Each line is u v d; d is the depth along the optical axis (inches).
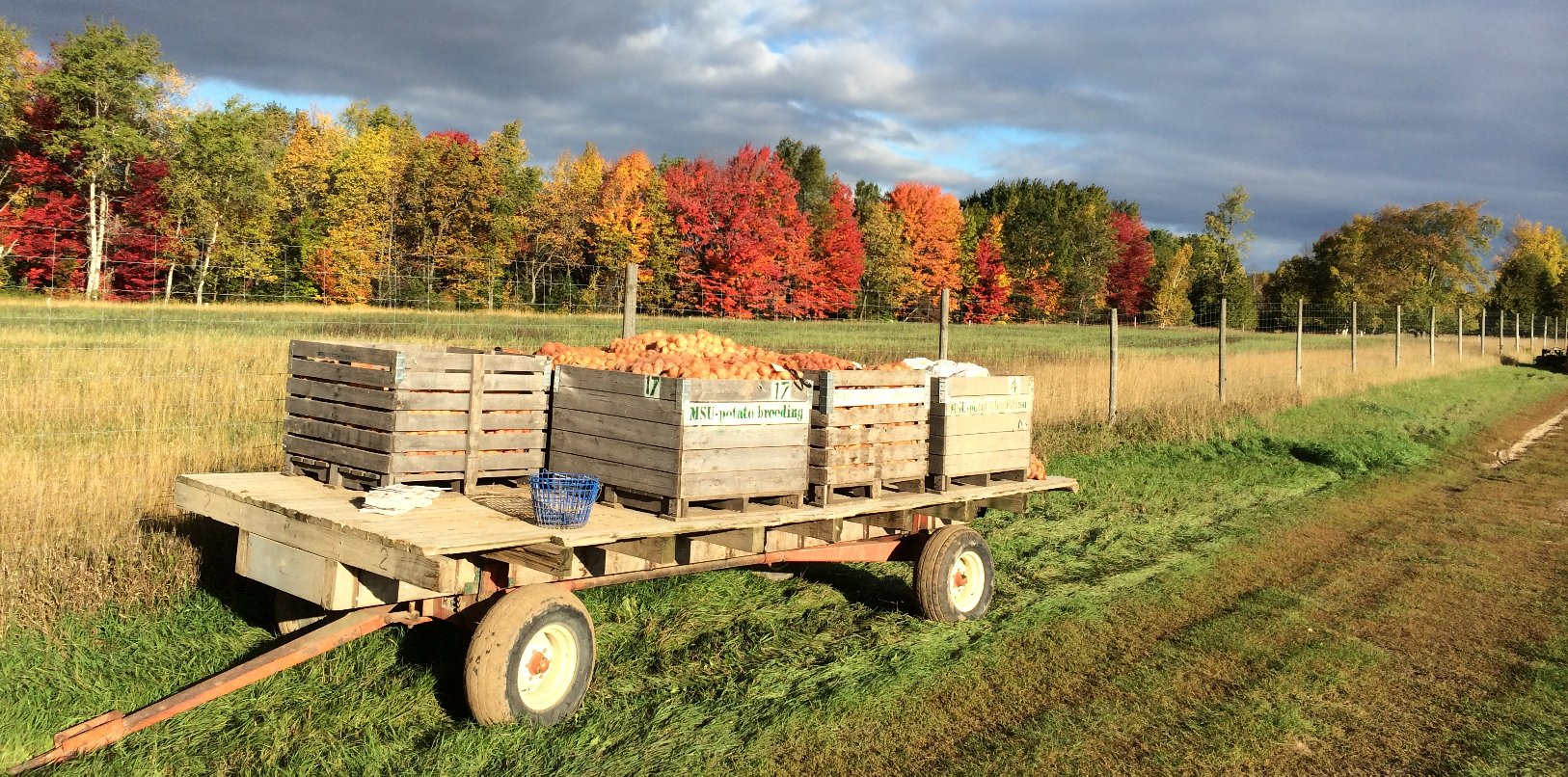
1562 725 199.6
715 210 2076.8
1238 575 318.0
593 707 191.8
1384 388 933.2
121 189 1589.6
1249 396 732.0
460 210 2134.6
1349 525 398.9
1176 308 3533.5
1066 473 473.7
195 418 326.6
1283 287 3764.8
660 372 212.8
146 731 170.2
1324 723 198.4
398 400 197.0
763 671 215.6
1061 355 1078.4
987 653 234.7
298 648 171.6
